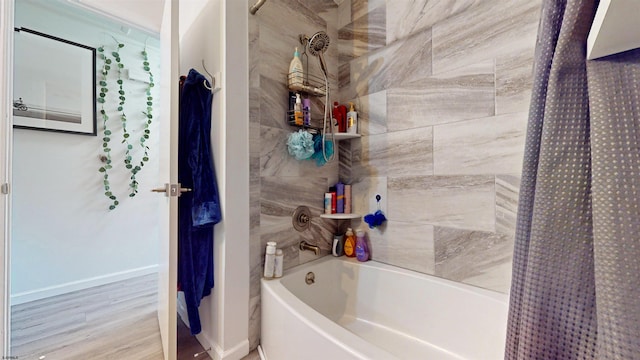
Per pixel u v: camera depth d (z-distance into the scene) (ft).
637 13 1.07
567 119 1.58
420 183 4.73
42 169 6.77
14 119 6.34
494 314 3.74
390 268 4.94
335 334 2.90
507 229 3.83
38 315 5.82
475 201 4.13
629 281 1.23
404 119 4.94
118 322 5.53
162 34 4.97
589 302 1.48
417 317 4.50
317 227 5.50
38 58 6.66
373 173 5.40
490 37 3.98
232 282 4.21
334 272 5.40
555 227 1.60
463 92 4.24
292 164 5.10
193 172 4.33
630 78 1.35
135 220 8.25
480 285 4.09
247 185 4.42
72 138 7.18
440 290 4.29
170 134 3.82
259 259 4.57
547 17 1.78
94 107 7.50
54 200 6.93
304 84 5.15
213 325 4.40
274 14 4.86
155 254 8.63
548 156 1.63
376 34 5.37
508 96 3.82
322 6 5.70
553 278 1.60
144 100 8.46
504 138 3.85
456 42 4.31
